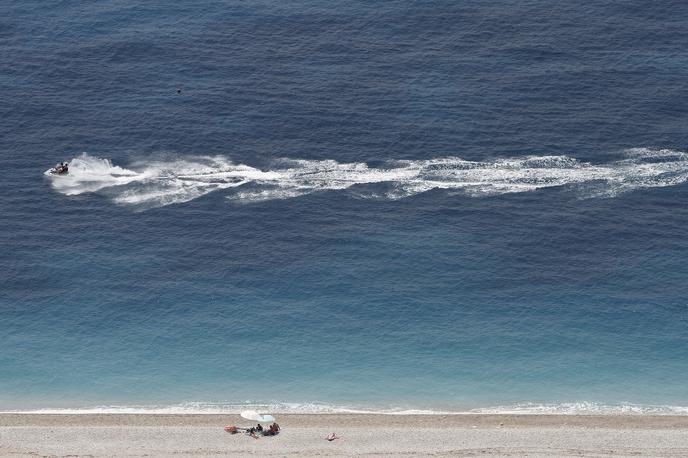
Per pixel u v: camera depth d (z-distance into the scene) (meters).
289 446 138.38
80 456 135.62
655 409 148.62
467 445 138.62
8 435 140.62
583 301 168.25
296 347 160.75
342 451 137.12
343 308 167.50
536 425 144.75
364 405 150.00
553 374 155.50
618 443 139.25
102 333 163.62
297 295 170.12
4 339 162.12
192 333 163.38
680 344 160.38
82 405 150.00
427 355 158.88
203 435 141.00
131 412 148.12
